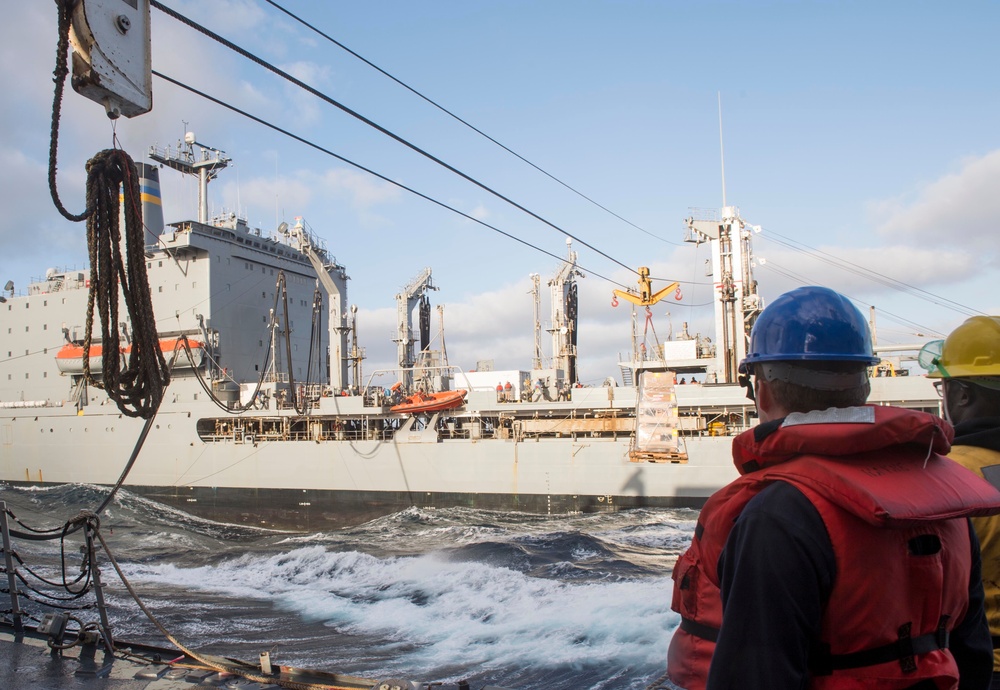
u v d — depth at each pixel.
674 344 35.00
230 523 35.56
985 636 2.59
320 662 13.52
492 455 31.58
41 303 45.25
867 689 2.08
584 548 23.84
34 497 39.19
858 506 2.03
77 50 5.74
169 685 6.36
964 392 3.74
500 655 13.73
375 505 33.25
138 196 6.13
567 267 39.31
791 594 2.02
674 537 25.67
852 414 2.28
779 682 1.96
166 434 37.47
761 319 2.65
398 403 34.91
